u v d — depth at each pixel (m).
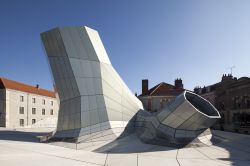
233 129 37.94
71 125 21.72
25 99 56.12
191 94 20.58
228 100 44.03
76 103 22.00
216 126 43.56
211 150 17.06
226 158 14.91
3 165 11.21
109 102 23.08
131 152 16.12
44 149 16.73
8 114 50.81
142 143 19.09
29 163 11.80
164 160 13.79
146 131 21.45
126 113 24.00
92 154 15.28
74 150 17.16
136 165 12.51
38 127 54.00
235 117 41.53
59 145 19.25
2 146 17.20
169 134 18.98
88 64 23.20
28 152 15.11
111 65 25.52
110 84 23.89
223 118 45.72
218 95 48.31
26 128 48.22
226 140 21.66
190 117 18.53
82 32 23.73
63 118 22.47
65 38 22.89
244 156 15.55
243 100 39.53
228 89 44.19
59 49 23.08
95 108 22.11
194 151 16.61
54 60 23.34
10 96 51.66
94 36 24.80
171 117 19.06
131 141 20.03
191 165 12.75
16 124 53.06
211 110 20.48
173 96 56.53
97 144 19.30
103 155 14.98
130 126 23.48
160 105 56.94
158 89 59.59
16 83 57.66
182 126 19.17
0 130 39.19
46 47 23.75
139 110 25.31
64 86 22.83
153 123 20.95
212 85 54.47
